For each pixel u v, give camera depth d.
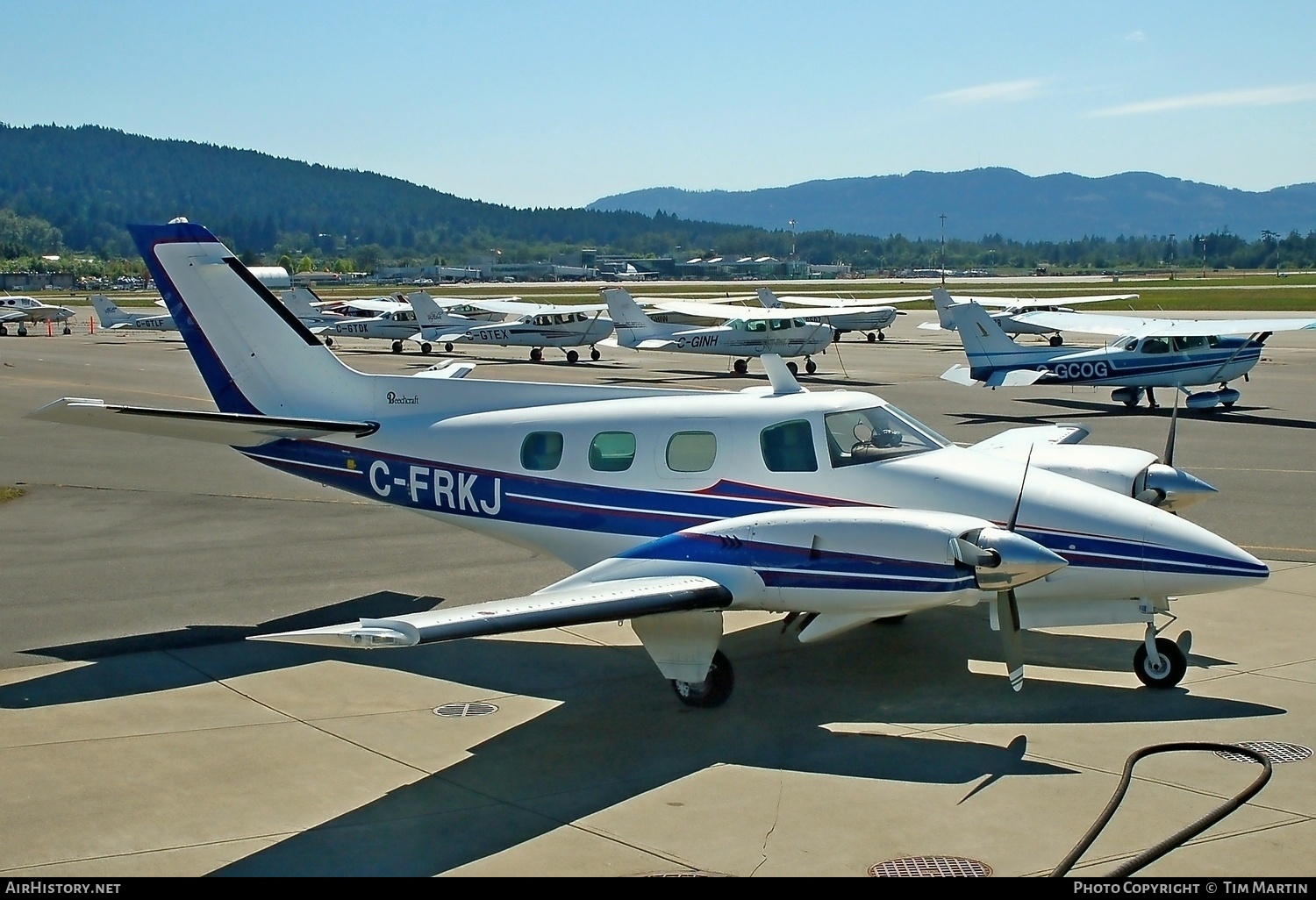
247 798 7.64
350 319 60.22
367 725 9.04
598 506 10.80
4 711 9.36
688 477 10.50
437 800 7.59
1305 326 29.64
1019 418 28.69
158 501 18.86
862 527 8.76
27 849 6.90
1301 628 11.23
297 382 12.19
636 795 7.62
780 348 42.88
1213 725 8.70
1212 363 29.75
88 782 7.90
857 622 8.95
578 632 11.63
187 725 9.05
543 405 11.53
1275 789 7.48
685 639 9.13
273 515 17.67
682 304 49.72
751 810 7.36
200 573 14.01
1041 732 8.64
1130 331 31.81
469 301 60.34
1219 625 11.38
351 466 12.09
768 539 8.99
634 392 11.45
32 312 72.94
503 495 11.28
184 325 12.34
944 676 10.02
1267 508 17.20
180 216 12.28
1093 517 9.51
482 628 7.69
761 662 10.48
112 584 13.47
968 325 32.94
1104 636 11.16
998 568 8.42
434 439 11.64
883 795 7.55
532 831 7.11
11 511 18.08
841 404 10.47
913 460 10.20
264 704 9.52
